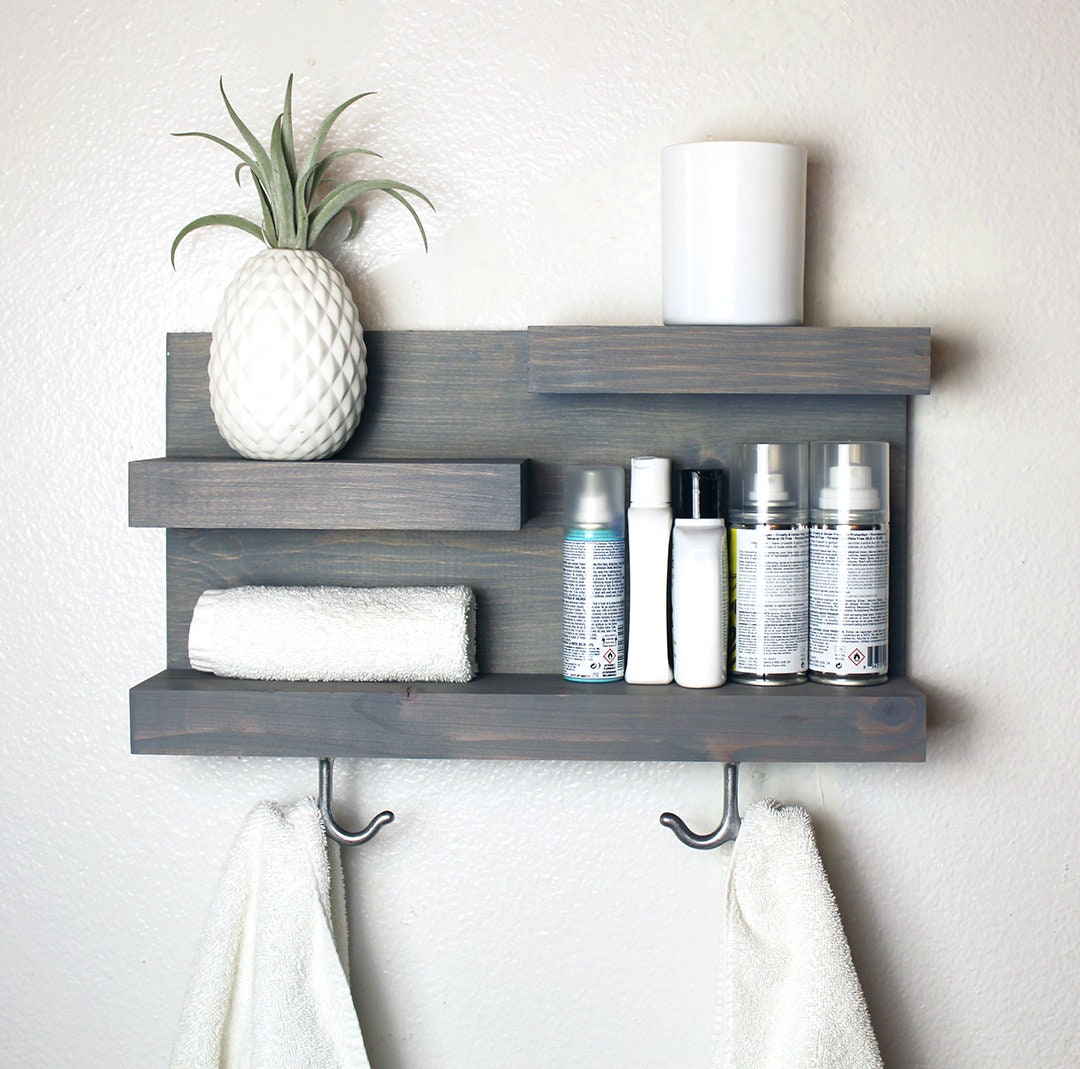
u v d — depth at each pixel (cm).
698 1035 85
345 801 85
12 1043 85
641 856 84
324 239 83
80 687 85
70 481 85
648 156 83
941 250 82
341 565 83
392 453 82
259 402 73
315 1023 77
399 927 85
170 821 86
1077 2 81
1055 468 82
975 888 84
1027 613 83
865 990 84
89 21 83
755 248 73
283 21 83
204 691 75
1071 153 81
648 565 77
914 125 82
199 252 84
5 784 85
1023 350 82
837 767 84
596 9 82
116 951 86
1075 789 83
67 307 84
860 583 76
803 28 82
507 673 83
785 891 77
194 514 74
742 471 78
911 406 83
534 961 85
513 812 85
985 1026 84
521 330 82
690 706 74
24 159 84
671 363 73
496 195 83
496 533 83
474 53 83
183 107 84
